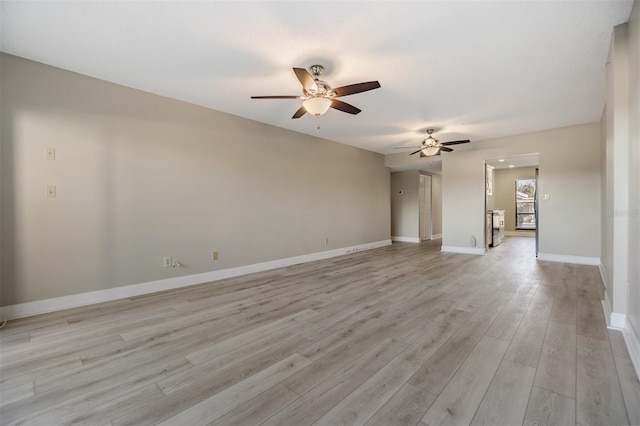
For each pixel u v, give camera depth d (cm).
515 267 477
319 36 235
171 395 159
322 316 271
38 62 278
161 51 258
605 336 223
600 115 437
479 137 574
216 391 162
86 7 201
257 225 462
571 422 135
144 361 194
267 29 226
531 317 263
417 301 311
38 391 163
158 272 356
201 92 347
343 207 630
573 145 501
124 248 330
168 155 363
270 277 423
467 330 237
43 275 283
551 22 219
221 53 261
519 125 492
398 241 855
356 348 209
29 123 275
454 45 248
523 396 154
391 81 318
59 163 290
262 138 469
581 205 497
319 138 573
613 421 135
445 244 656
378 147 668
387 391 160
